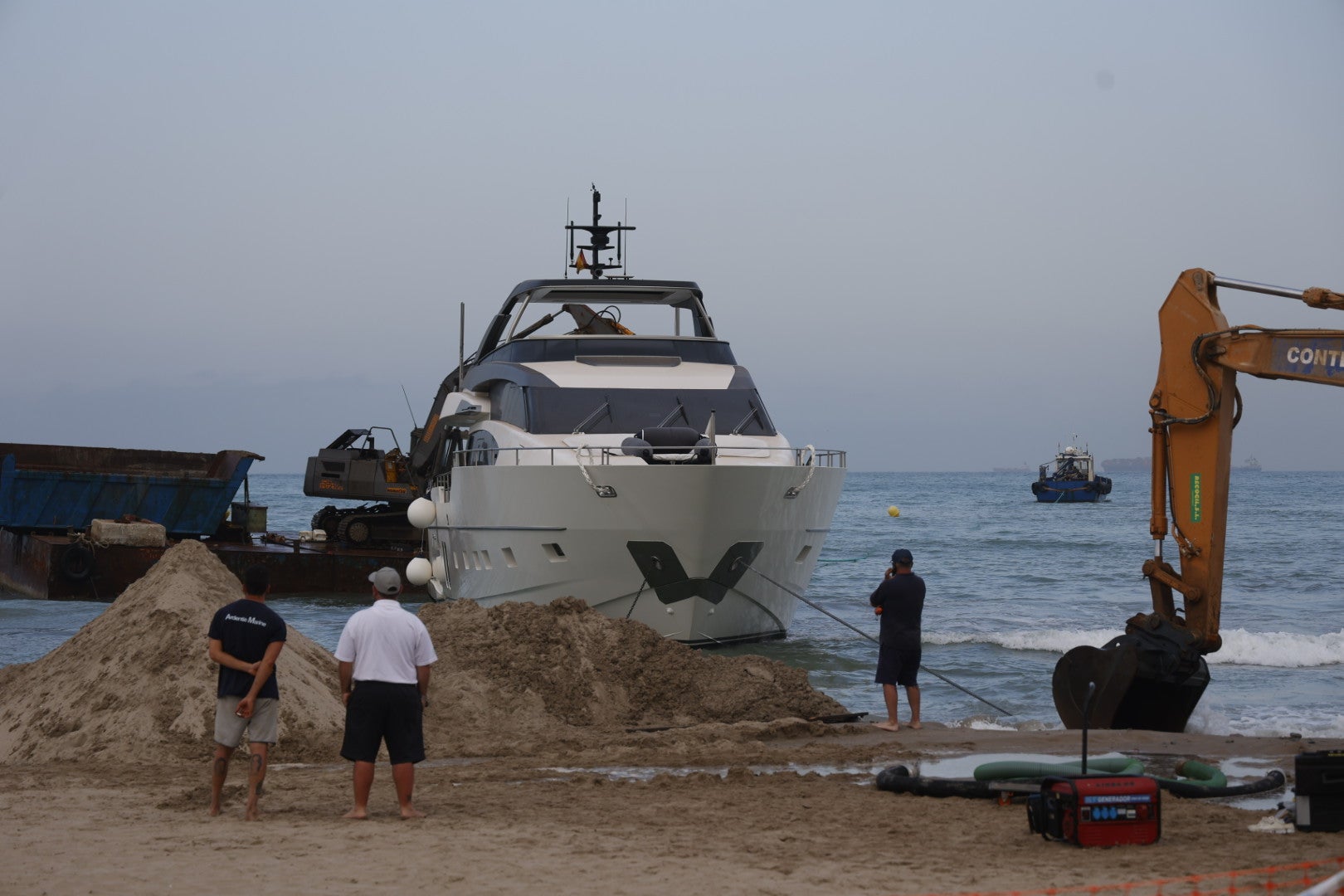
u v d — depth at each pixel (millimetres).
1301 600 42156
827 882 8648
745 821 11016
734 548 25484
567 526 25562
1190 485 17453
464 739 16812
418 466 35531
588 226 37344
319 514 46438
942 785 12336
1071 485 161000
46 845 9914
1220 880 8516
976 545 75000
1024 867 9117
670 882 8641
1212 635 17266
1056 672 18266
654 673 19281
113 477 42281
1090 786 9984
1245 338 16812
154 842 10031
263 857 9461
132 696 15656
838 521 112938
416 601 40312
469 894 8320
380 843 10008
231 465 44812
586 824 10906
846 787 12922
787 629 29531
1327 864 8969
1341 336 15758
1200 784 12422
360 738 11180
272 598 40375
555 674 18781
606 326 34438
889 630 17750
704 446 25281
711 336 32312
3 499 41094
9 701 16609
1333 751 10719
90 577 39250
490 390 30625
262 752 11312
